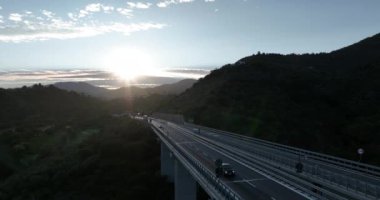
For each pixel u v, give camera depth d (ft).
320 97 352.90
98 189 208.44
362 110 318.45
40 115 620.90
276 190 95.09
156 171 225.15
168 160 213.87
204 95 408.67
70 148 320.29
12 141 381.81
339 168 122.11
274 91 365.40
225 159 142.82
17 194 216.74
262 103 325.01
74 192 208.54
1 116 603.67
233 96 354.74
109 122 430.20
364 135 260.01
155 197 199.00
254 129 259.39
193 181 156.15
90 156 260.62
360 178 105.50
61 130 426.51
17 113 633.61
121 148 256.32
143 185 207.31
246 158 137.49
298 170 110.32
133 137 284.41
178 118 337.31
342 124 290.35
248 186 99.76
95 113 603.67
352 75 445.78
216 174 110.11
